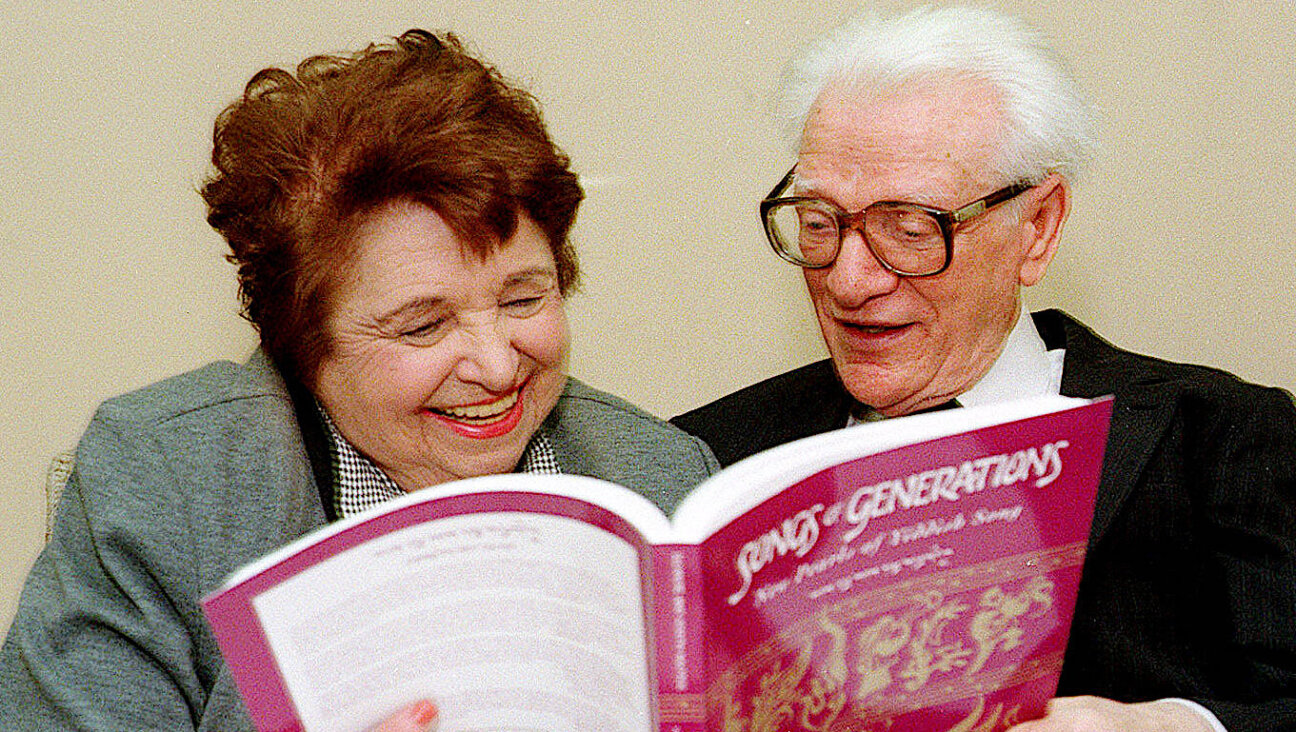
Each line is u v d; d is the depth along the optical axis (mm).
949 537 819
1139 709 1040
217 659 991
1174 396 1292
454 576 756
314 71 1086
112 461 1000
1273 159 1689
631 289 1785
